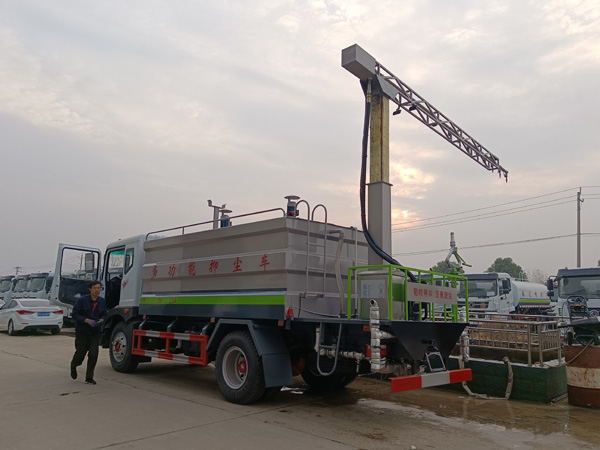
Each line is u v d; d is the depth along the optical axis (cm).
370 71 767
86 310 793
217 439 499
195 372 958
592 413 656
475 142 1162
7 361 1034
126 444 476
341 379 785
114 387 773
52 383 790
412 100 905
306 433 532
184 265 815
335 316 693
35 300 1853
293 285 644
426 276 675
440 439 526
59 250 1838
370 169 762
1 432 507
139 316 941
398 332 569
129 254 976
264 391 666
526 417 631
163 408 634
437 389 817
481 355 834
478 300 2000
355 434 537
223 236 737
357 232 760
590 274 1524
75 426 536
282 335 696
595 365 682
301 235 664
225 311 719
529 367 735
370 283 617
